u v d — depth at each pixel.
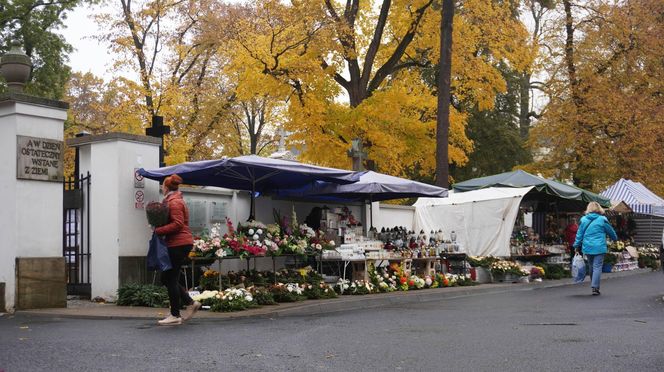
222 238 12.91
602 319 10.38
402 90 25.84
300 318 10.82
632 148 32.19
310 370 6.26
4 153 11.54
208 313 10.98
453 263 19.53
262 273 13.96
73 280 13.63
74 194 13.63
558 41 33.81
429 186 17.77
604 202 24.42
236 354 7.09
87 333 8.69
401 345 7.75
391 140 25.53
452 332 8.88
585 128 32.56
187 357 6.88
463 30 27.62
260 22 23.25
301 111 25.05
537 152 44.00
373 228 17.81
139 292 12.18
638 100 31.78
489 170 41.91
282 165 13.83
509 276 19.70
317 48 23.88
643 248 28.66
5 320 10.34
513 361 6.73
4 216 11.49
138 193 13.30
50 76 33.09
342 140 26.22
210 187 15.98
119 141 13.02
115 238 12.90
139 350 7.30
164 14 31.30
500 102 43.78
